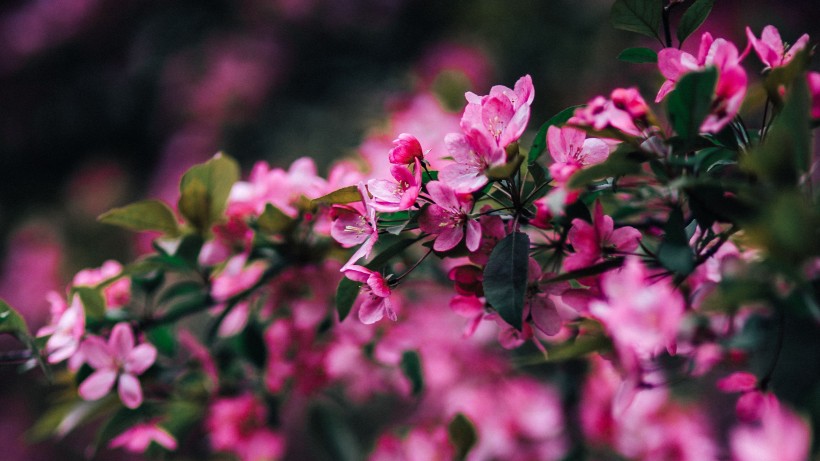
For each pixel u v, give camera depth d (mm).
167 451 744
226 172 676
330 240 679
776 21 1441
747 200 512
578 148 556
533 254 588
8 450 1770
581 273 534
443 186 536
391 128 928
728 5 1481
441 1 1766
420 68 1604
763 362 692
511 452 857
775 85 539
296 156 1646
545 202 525
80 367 668
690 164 542
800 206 490
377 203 544
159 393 711
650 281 552
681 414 854
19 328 630
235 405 760
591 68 1475
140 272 687
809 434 634
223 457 823
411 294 865
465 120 543
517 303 528
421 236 571
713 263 589
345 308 592
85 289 671
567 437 852
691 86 514
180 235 692
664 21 584
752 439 638
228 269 667
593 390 847
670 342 533
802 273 506
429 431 834
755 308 656
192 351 727
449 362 890
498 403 876
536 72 1523
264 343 728
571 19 1528
